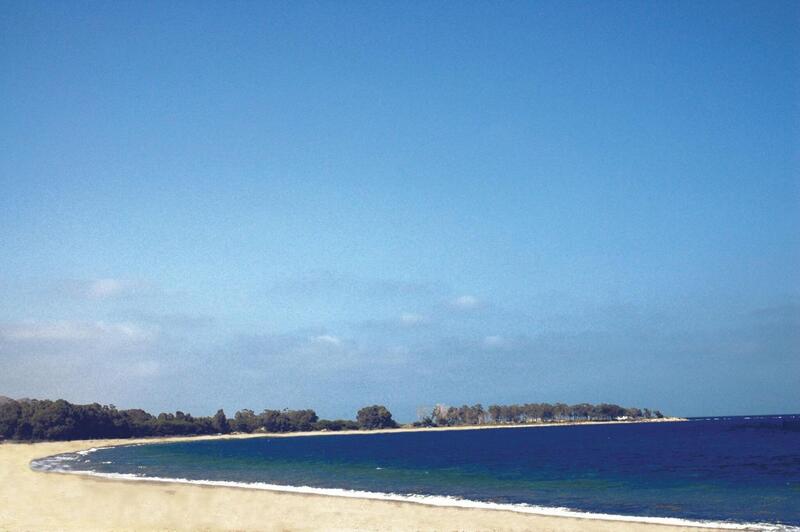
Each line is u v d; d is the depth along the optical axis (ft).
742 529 125.90
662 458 328.70
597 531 124.67
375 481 229.86
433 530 126.11
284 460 374.63
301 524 132.67
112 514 143.74
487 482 223.10
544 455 386.52
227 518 139.44
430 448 520.01
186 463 341.21
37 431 611.06
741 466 268.00
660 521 135.44
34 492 184.44
